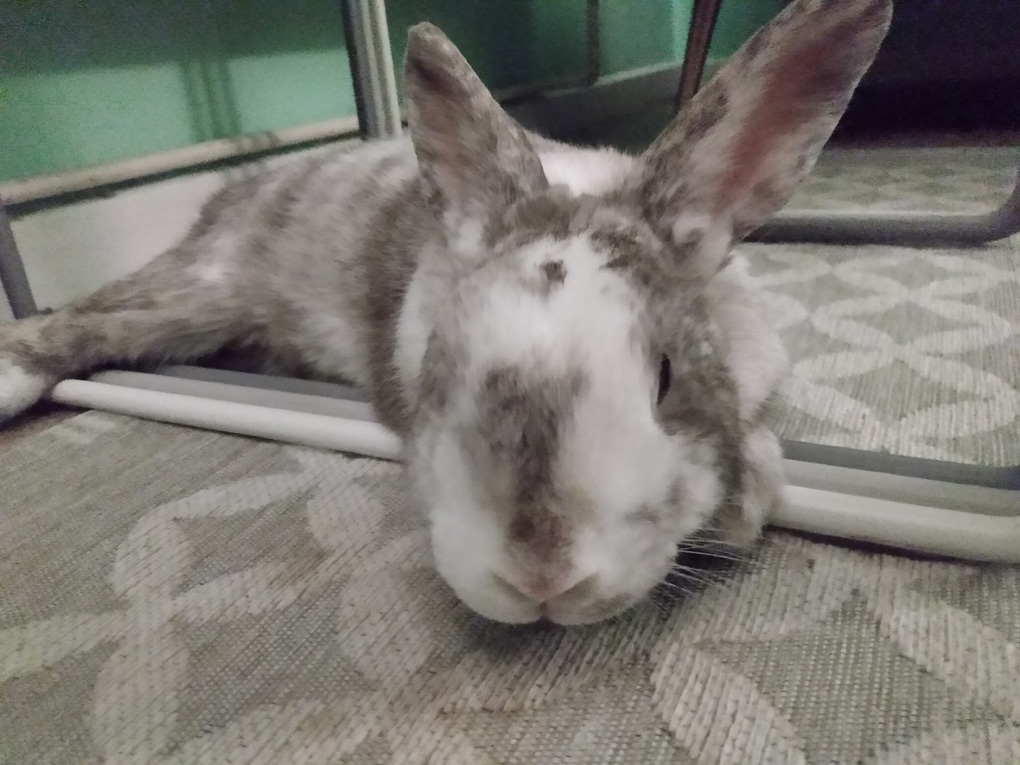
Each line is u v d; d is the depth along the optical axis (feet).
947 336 1.46
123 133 1.94
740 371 1.00
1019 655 0.75
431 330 1.00
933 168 2.83
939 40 3.45
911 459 1.00
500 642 0.82
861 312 1.60
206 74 2.09
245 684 0.79
